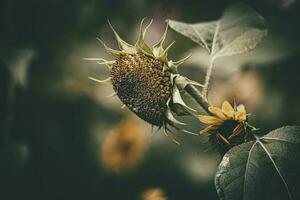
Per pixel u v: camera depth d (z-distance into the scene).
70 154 1.54
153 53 0.83
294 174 0.74
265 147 0.75
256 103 1.27
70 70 1.50
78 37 1.49
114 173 1.57
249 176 0.74
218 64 1.23
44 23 1.44
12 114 1.38
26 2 1.41
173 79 0.81
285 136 0.76
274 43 1.17
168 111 0.81
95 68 1.53
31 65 1.46
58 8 1.44
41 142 1.51
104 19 1.50
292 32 1.18
